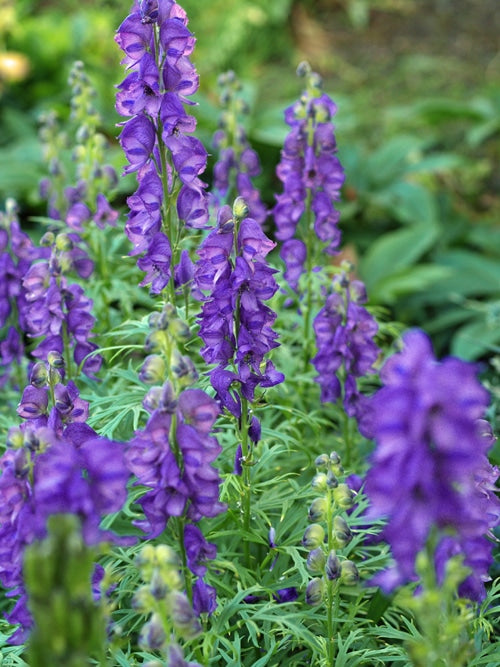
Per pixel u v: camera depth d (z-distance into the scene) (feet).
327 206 5.98
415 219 9.77
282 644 5.18
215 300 5.01
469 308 8.63
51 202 6.93
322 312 5.70
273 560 5.29
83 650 4.11
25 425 4.90
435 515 4.15
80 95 6.45
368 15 15.52
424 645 4.42
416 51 14.74
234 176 6.44
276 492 5.49
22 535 4.51
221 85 6.42
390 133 12.67
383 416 4.11
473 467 4.11
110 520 5.27
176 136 5.19
